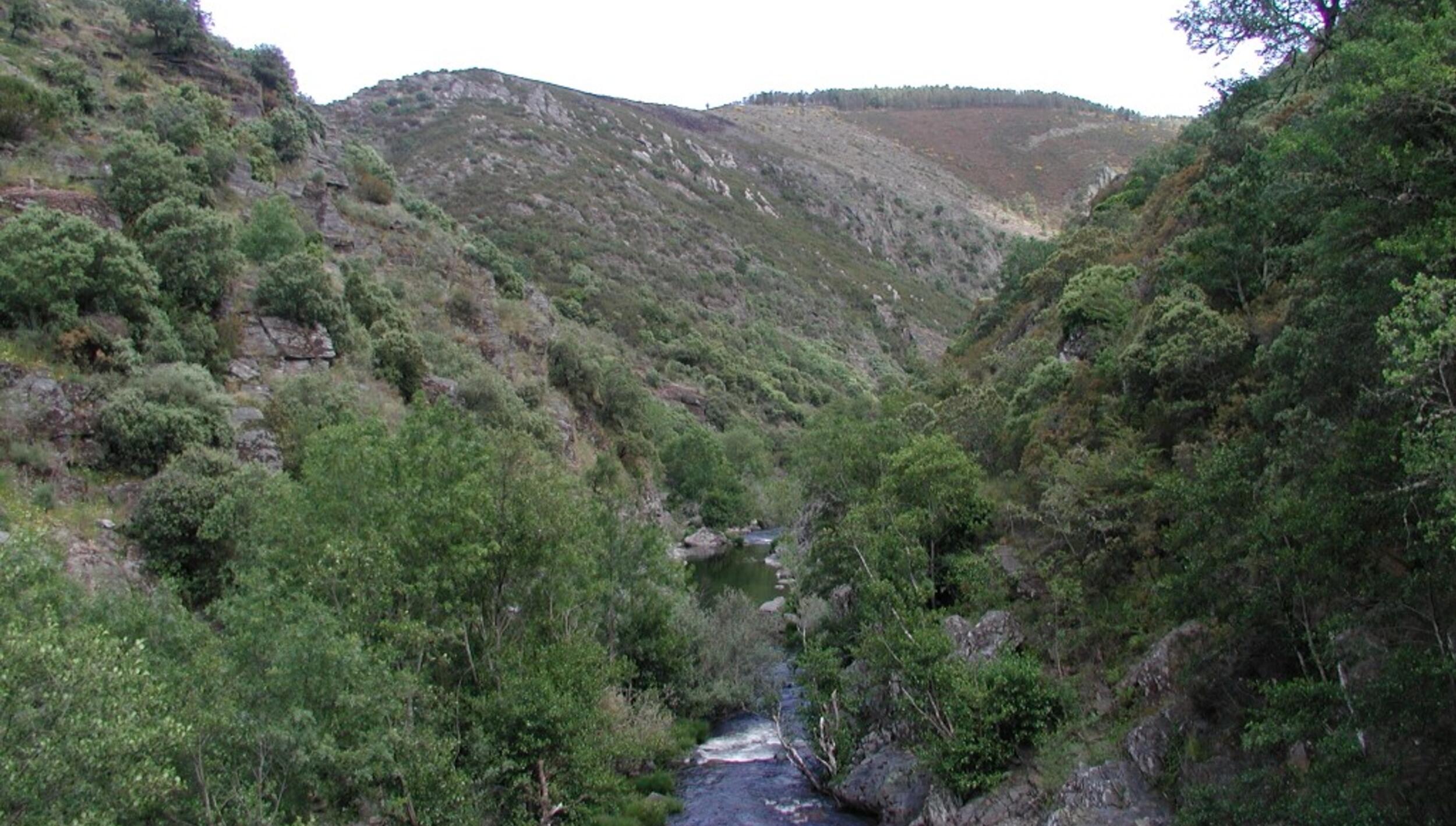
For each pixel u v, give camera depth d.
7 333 33.06
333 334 50.53
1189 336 30.56
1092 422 35.50
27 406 30.20
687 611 41.66
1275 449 20.06
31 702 12.37
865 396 108.94
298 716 15.78
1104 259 59.16
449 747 20.47
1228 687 20.56
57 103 49.31
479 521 23.30
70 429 30.78
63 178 45.38
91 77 57.31
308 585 20.27
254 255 52.34
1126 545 27.88
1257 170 33.66
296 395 41.94
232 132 64.75
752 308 181.88
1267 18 25.25
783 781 31.28
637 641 37.25
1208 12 26.45
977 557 33.25
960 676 25.91
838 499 48.94
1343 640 16.81
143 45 69.06
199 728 15.19
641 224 192.25
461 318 73.25
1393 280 14.05
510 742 23.38
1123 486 29.38
